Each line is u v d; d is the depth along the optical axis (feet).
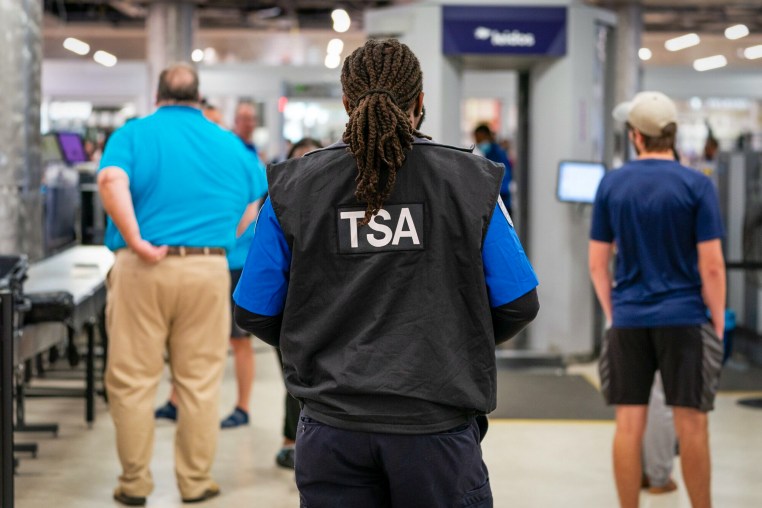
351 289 6.03
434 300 6.02
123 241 12.78
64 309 12.92
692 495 10.98
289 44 72.43
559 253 23.76
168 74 12.96
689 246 10.85
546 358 23.29
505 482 14.24
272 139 48.11
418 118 6.41
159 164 12.65
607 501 13.44
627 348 11.08
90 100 49.24
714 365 10.83
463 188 6.04
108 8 64.23
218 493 13.56
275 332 6.54
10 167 22.02
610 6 48.47
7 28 21.84
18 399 16.70
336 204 6.08
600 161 24.97
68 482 14.24
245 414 17.56
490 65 24.77
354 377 6.00
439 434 6.05
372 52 6.13
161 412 18.02
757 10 62.28
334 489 6.19
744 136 48.24
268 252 6.26
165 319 12.88
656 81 51.57
